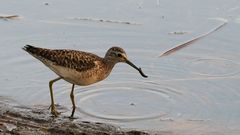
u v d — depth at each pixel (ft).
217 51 53.26
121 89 46.73
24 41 54.44
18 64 50.42
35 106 43.73
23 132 38.88
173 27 57.57
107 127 40.34
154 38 55.62
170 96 45.39
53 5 61.98
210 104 44.04
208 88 46.62
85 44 54.60
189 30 56.90
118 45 54.49
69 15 59.93
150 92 46.14
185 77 48.67
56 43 54.49
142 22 58.59
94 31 57.11
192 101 44.57
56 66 44.39
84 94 45.88
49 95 45.68
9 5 61.62
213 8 61.00
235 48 53.57
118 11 60.80
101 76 45.75
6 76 48.26
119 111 43.19
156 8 61.31
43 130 39.45
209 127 40.63
